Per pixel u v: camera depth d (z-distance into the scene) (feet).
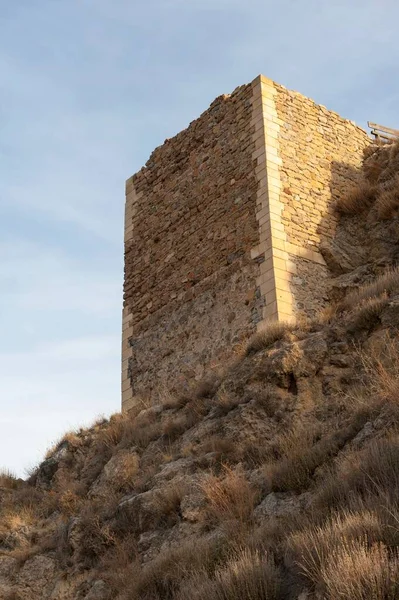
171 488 32.42
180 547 26.96
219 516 28.37
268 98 55.11
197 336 51.29
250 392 37.29
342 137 59.00
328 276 50.65
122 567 30.37
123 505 33.99
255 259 49.39
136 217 62.75
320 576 19.29
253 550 22.91
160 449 39.42
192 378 50.06
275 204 50.60
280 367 36.65
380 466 23.79
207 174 56.80
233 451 33.91
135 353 56.39
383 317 37.58
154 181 62.34
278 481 28.09
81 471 45.14
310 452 28.89
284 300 46.83
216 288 51.49
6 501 45.34
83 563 33.88
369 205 54.90
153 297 57.16
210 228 54.29
